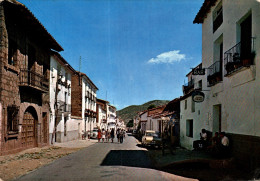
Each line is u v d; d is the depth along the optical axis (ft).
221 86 36.19
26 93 47.57
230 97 32.35
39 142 55.11
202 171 27.14
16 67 43.14
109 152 49.85
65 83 83.66
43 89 54.03
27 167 29.91
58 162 34.68
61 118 78.84
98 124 171.22
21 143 46.14
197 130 52.29
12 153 41.14
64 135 83.76
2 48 38.19
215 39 40.52
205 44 47.01
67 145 68.18
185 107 66.54
